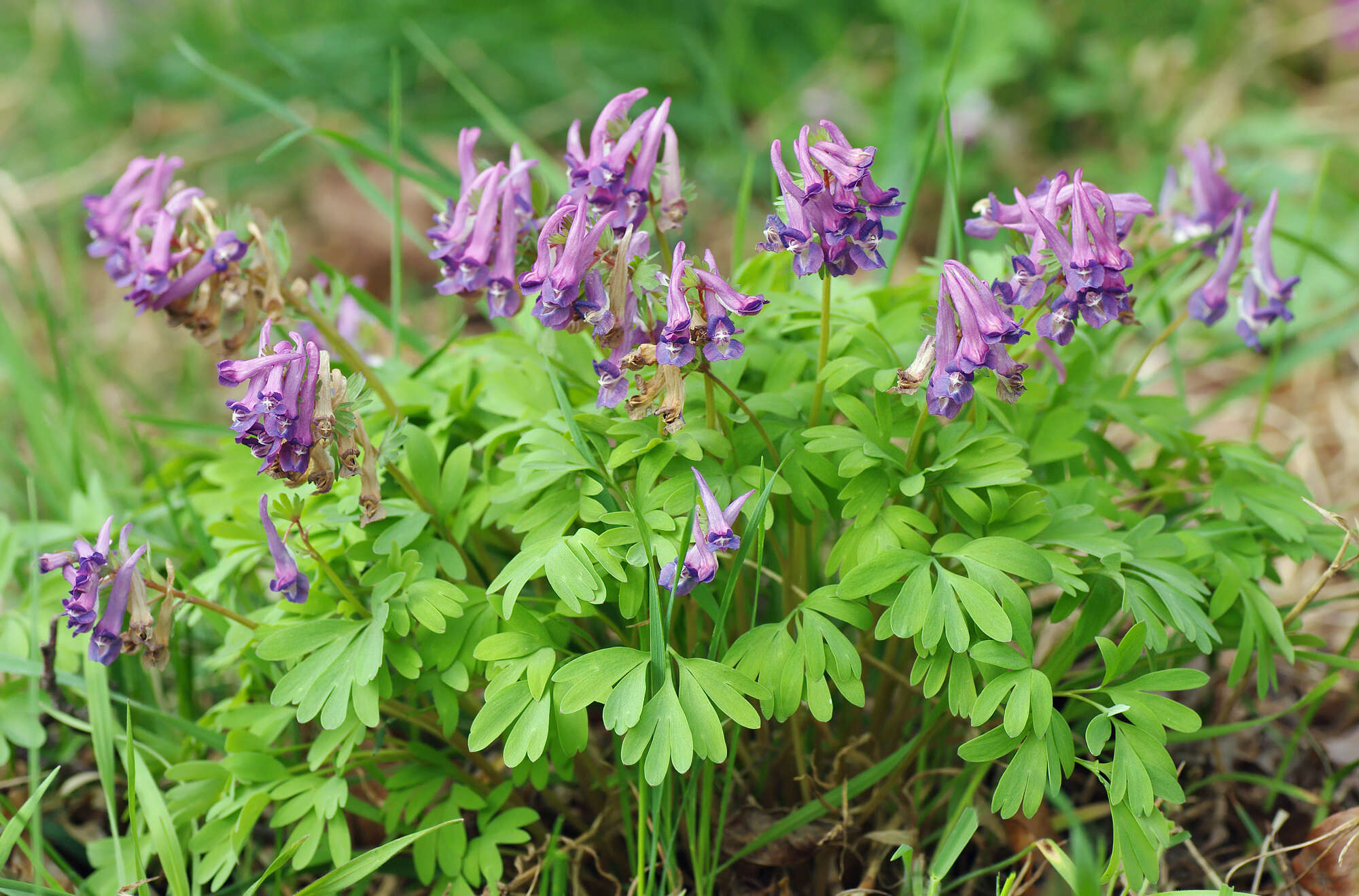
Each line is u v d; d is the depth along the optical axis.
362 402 0.61
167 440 0.70
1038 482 0.66
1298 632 0.66
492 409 0.65
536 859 0.65
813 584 0.66
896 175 1.04
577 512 0.62
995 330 0.59
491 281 0.62
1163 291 0.72
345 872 0.60
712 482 0.61
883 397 0.62
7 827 0.61
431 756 0.64
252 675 0.65
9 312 1.03
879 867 0.64
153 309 0.64
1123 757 0.59
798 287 0.70
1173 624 0.60
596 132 0.62
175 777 0.63
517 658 0.61
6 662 0.63
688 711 0.59
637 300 0.61
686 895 0.64
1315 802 0.65
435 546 0.63
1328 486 0.80
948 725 0.65
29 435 0.75
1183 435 0.66
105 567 0.60
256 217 0.65
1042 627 0.67
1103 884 0.61
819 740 0.65
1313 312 0.95
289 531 0.62
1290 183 1.07
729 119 1.04
